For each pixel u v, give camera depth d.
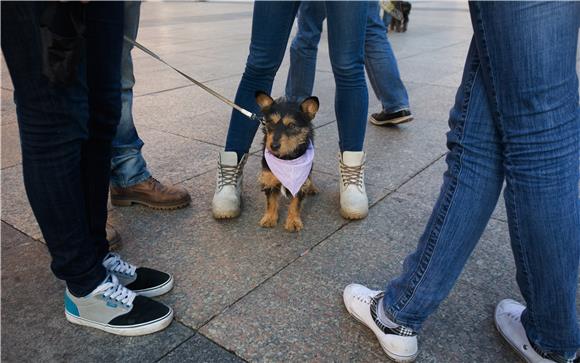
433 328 1.31
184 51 5.26
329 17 1.72
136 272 1.45
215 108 3.19
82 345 1.24
